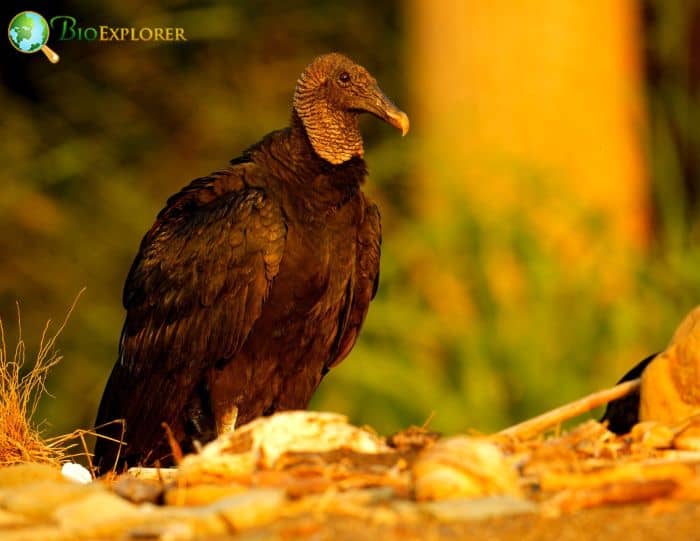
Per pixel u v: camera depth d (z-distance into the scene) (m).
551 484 5.10
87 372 14.79
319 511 4.86
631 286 13.06
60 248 15.67
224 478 5.36
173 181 16.44
